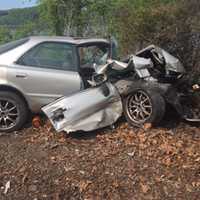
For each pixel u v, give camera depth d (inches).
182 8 170.6
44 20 385.7
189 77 151.0
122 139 128.8
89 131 135.3
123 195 104.2
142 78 135.4
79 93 134.5
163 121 139.6
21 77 137.5
